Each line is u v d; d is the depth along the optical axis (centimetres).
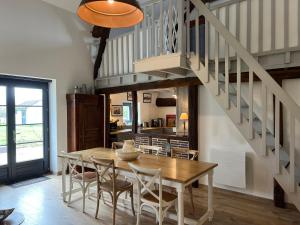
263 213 333
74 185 446
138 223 286
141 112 900
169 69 373
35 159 518
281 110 351
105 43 586
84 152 390
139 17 251
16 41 453
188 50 347
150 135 525
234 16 384
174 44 366
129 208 346
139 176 273
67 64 548
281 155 314
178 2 338
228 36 302
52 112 535
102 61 597
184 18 353
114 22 267
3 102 466
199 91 449
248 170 397
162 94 955
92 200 378
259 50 353
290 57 329
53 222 306
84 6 242
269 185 379
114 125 725
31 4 480
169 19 351
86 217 321
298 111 249
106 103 603
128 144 343
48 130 541
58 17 531
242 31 374
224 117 420
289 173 259
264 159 279
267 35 349
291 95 347
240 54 290
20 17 461
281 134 351
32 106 513
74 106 527
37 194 405
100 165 316
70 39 555
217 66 320
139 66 381
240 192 409
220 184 429
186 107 604
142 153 381
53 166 536
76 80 569
